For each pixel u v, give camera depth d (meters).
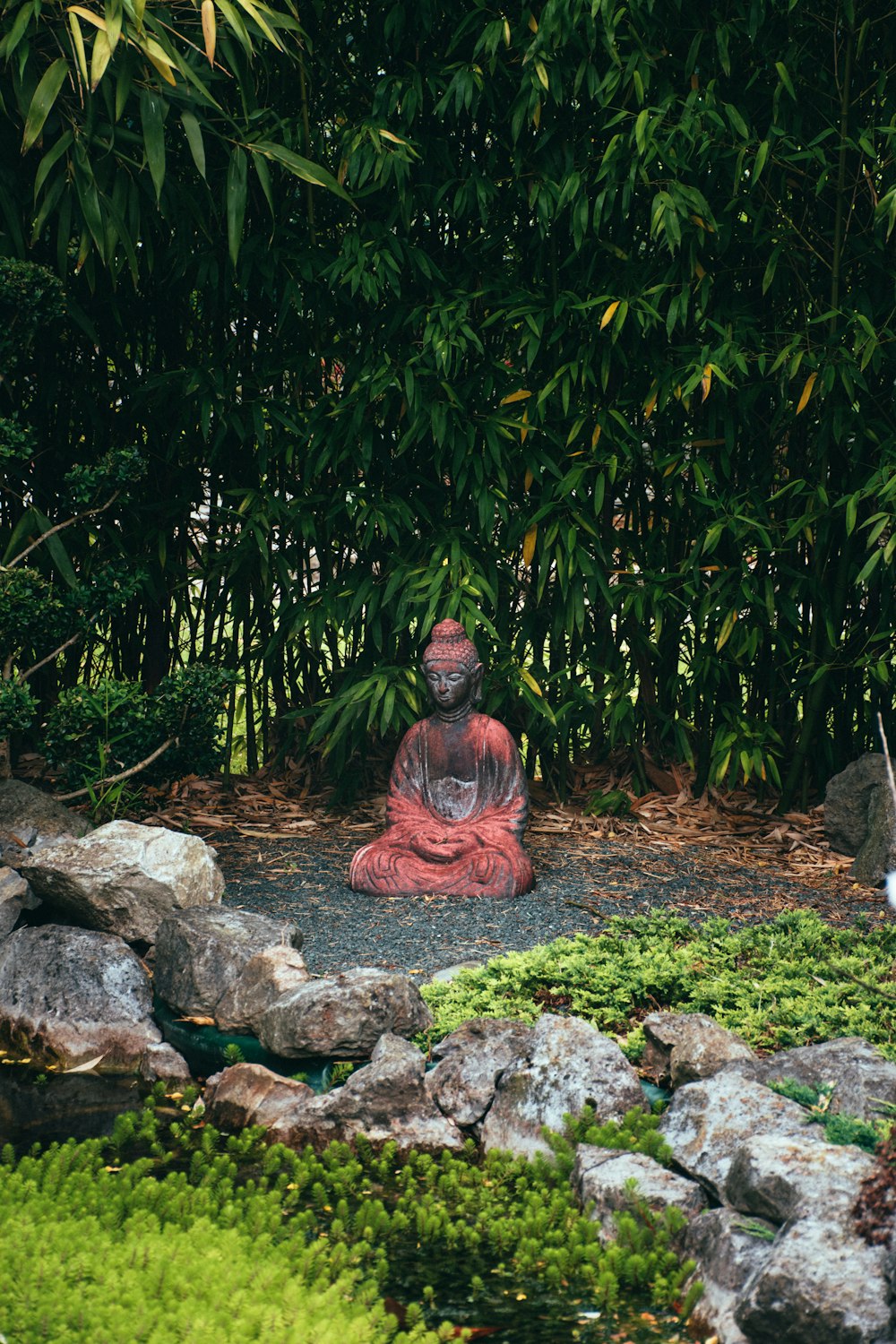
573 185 5.81
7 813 5.55
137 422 6.88
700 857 6.32
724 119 5.91
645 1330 2.83
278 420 6.35
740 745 6.59
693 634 7.06
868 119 6.15
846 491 6.41
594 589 6.46
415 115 6.06
